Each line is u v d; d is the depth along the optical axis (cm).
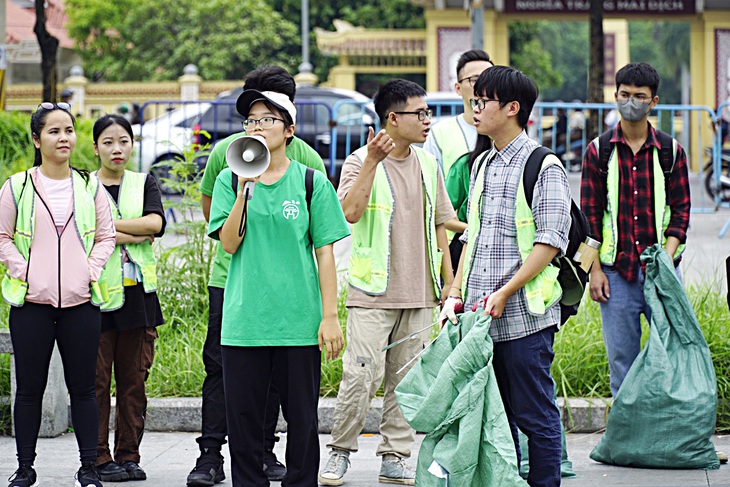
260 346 582
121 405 724
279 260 585
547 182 573
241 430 589
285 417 595
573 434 836
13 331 655
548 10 3122
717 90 3128
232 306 588
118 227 712
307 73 3847
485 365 558
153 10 4319
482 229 595
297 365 585
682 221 749
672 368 720
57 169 668
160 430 863
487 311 569
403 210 698
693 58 3164
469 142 775
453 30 3200
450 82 3228
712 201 1986
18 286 651
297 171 596
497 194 589
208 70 4153
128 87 3825
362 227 699
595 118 1869
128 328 713
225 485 702
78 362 659
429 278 710
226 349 588
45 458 771
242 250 589
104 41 4322
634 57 8175
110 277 707
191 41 4216
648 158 748
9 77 4184
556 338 900
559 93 8225
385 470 705
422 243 705
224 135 2150
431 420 554
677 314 730
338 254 1355
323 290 591
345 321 938
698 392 716
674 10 3128
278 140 587
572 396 860
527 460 680
